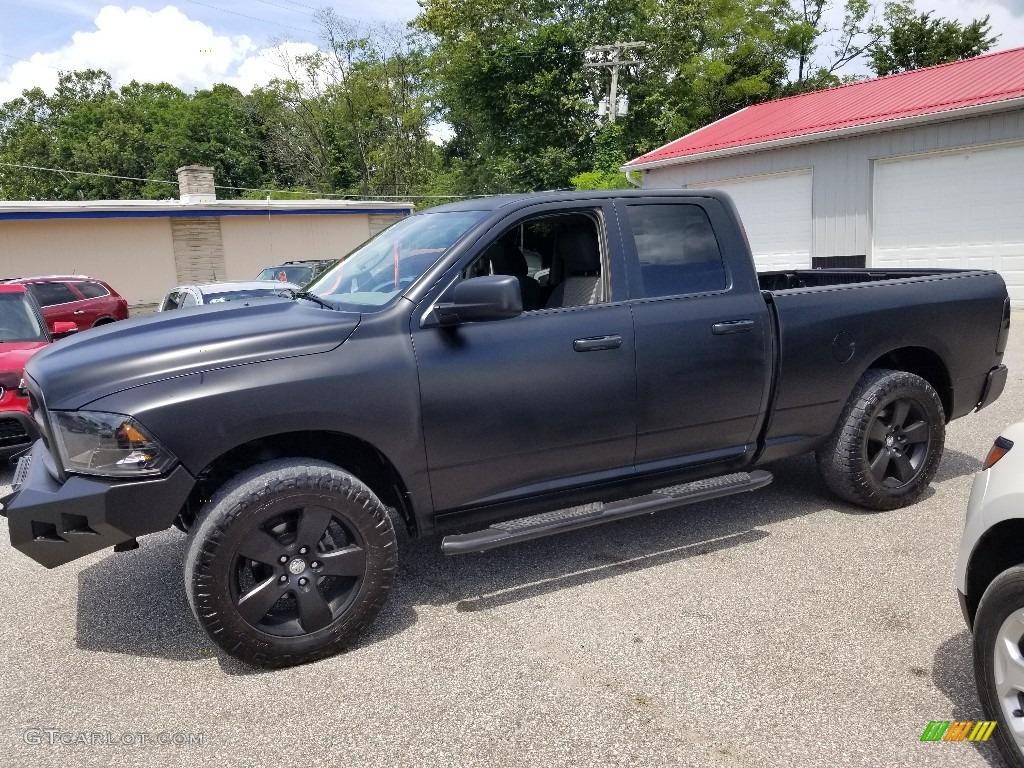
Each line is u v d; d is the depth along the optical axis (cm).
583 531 456
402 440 331
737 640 323
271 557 308
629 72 3628
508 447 354
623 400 376
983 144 1343
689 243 405
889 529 434
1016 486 235
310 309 364
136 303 2175
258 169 5962
